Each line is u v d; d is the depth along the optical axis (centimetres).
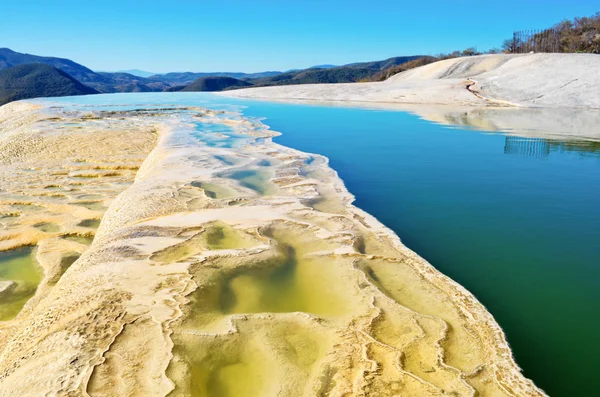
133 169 764
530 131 966
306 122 1145
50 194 627
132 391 182
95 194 629
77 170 752
